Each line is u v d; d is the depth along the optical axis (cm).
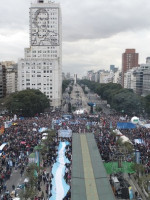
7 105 18812
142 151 9331
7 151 9269
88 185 5838
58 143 10319
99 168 6800
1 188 6775
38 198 6138
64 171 7125
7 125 12738
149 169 7731
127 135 11925
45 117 17100
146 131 12662
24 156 8894
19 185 6844
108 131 12619
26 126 13325
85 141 9381
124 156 8481
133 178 7812
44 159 8712
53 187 6197
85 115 18712
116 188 6688
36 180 6662
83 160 7388
